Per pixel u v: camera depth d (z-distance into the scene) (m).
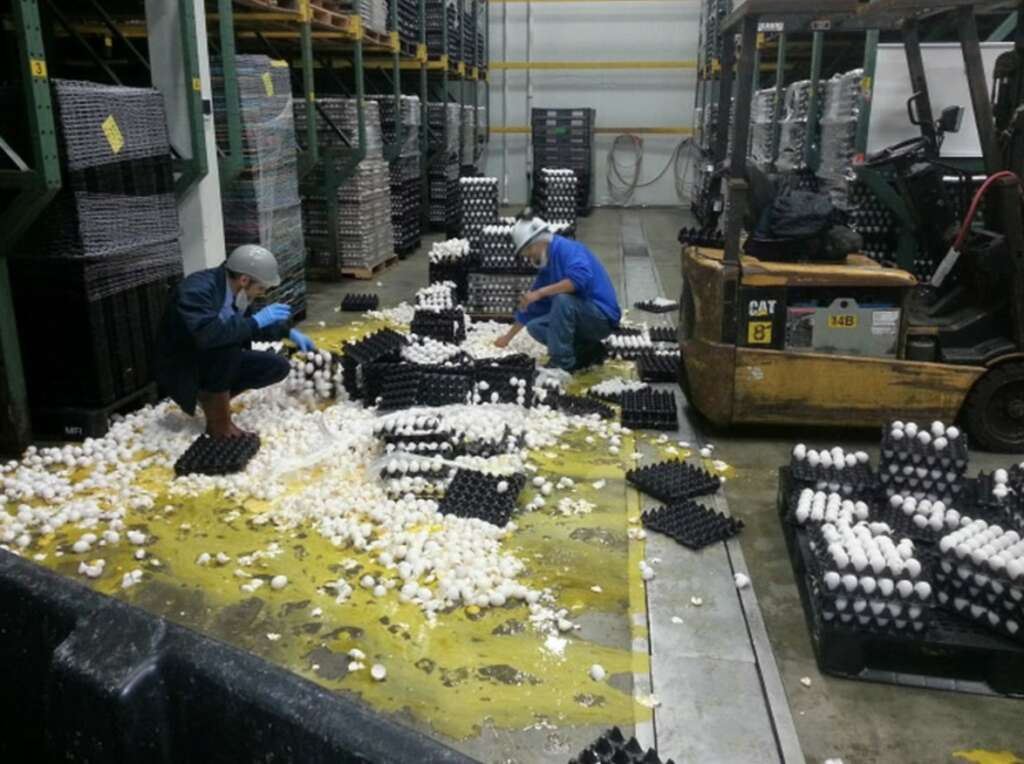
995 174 4.23
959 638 2.61
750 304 4.36
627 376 5.81
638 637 2.87
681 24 15.59
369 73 12.90
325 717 0.91
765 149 9.56
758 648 2.81
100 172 4.39
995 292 4.42
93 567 3.23
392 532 3.50
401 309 7.61
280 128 6.80
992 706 2.55
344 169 8.65
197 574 3.24
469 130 14.66
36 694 1.12
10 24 6.67
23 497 3.85
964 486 3.38
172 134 5.39
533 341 6.32
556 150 15.00
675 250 11.23
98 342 4.47
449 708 2.52
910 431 3.43
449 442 4.19
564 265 5.68
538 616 2.97
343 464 4.18
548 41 16.00
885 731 2.44
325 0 8.09
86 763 1.01
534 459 4.34
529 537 3.54
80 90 4.22
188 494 3.89
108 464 4.26
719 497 3.95
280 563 3.32
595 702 2.55
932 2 4.05
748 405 4.47
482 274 7.02
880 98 6.03
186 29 5.20
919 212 4.79
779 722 2.45
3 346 4.22
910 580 2.62
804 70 11.02
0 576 1.13
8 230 4.04
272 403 4.96
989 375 4.38
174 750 1.02
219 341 4.13
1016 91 4.43
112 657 0.98
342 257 9.04
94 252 4.36
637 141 16.20
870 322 4.37
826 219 4.49
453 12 12.96
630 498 3.92
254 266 4.27
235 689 0.95
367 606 3.04
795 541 3.28
